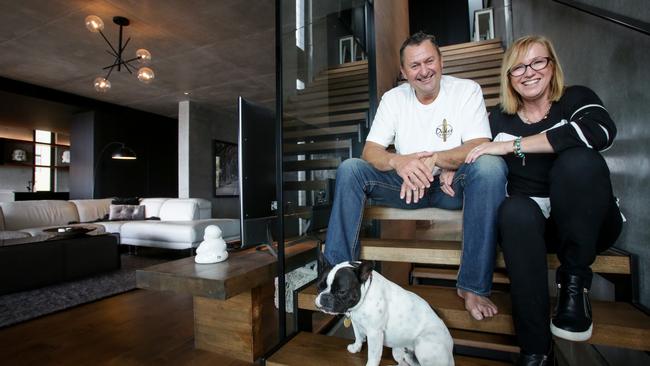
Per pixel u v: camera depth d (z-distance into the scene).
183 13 3.42
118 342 1.80
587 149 0.88
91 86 5.52
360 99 3.00
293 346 1.11
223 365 1.55
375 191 1.30
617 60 1.33
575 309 0.86
